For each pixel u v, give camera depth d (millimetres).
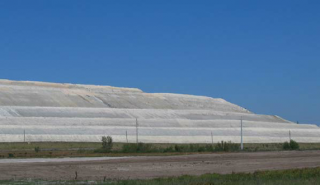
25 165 46000
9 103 136500
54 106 145250
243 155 65188
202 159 57156
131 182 31547
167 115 150750
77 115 132875
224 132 129250
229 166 48438
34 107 131875
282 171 38906
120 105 165750
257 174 36656
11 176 37156
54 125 114500
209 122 142000
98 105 158625
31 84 168250
